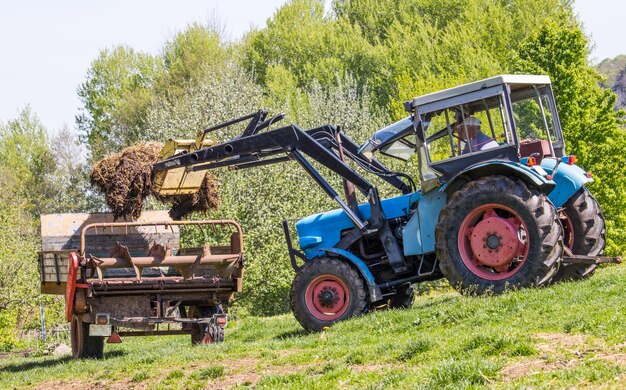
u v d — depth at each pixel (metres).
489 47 67.19
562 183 13.77
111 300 14.60
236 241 15.42
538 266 12.70
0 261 35.16
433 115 14.07
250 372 11.04
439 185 13.98
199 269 15.42
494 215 13.25
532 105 14.20
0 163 82.31
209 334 15.03
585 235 13.92
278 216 37.44
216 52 66.75
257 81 69.81
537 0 70.38
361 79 67.94
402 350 10.21
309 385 9.38
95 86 78.25
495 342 9.27
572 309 10.48
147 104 67.75
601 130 34.28
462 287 13.30
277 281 37.25
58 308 38.84
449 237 13.42
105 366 13.21
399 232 14.67
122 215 16.36
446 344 10.09
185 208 17.19
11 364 17.36
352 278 14.30
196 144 15.98
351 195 15.04
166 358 12.88
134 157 16.22
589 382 7.57
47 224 17.02
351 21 81.56
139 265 14.48
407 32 70.06
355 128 46.28
